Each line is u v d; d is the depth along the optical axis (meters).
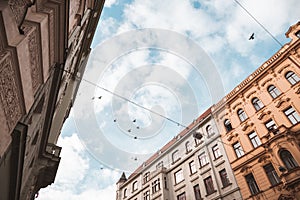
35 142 7.16
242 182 13.53
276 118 13.41
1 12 2.42
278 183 11.48
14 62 2.99
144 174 23.28
